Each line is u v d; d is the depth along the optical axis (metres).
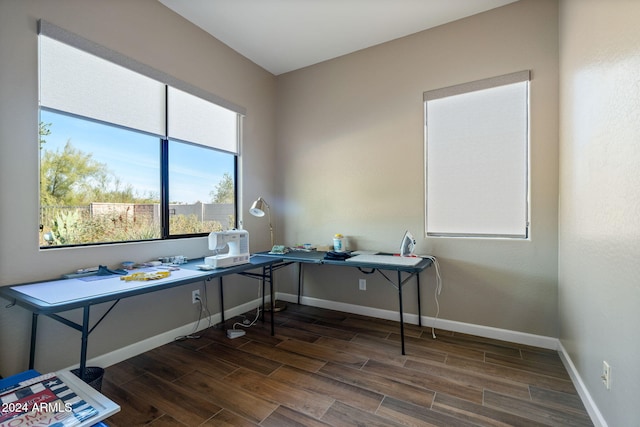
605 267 1.40
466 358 2.23
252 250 3.41
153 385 1.91
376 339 2.58
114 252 2.17
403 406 1.69
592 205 1.57
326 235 3.41
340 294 3.34
